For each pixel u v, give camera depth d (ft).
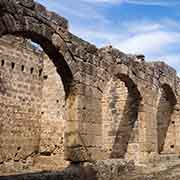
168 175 64.23
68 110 58.90
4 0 44.83
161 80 90.48
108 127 84.48
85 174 54.29
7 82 78.07
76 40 59.31
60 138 86.22
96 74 64.95
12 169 78.33
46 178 46.39
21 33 49.03
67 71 57.52
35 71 88.02
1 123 75.72
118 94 84.17
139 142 79.00
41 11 51.26
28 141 84.43
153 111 84.74
